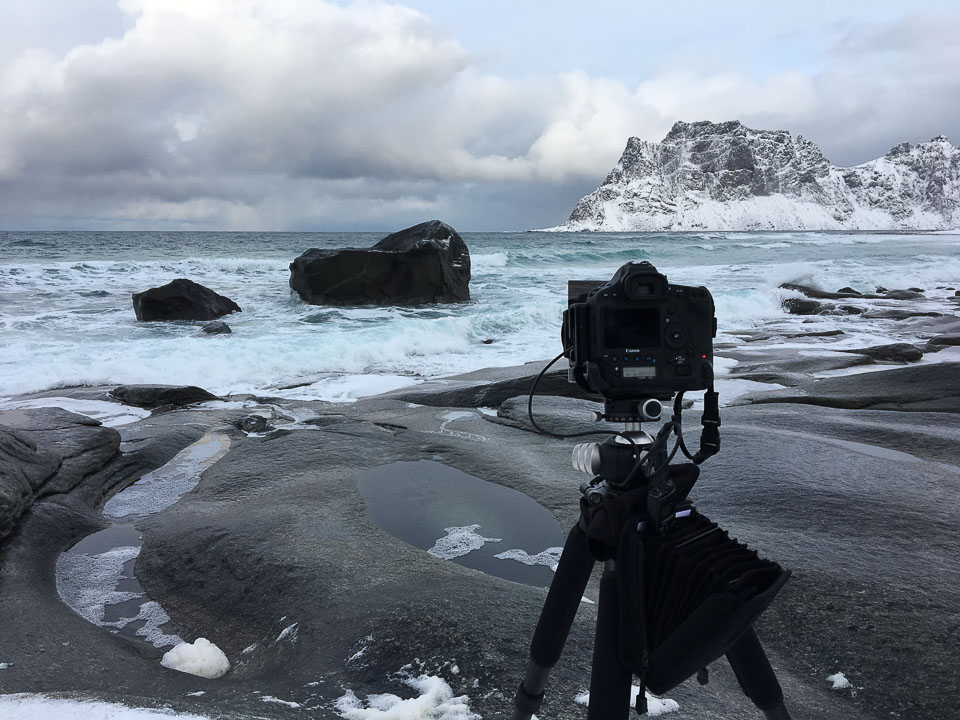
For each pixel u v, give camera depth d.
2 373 9.51
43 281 21.77
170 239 79.19
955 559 3.29
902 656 2.52
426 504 4.67
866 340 13.02
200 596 3.45
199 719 1.92
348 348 11.30
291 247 57.84
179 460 5.98
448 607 2.84
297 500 4.67
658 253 44.00
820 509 3.99
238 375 10.14
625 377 1.36
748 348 11.98
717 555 1.22
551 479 5.17
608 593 1.36
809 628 2.76
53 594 3.49
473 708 2.21
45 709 1.98
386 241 21.11
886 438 5.75
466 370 10.59
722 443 5.39
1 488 3.93
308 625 2.93
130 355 11.00
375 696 2.31
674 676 1.20
